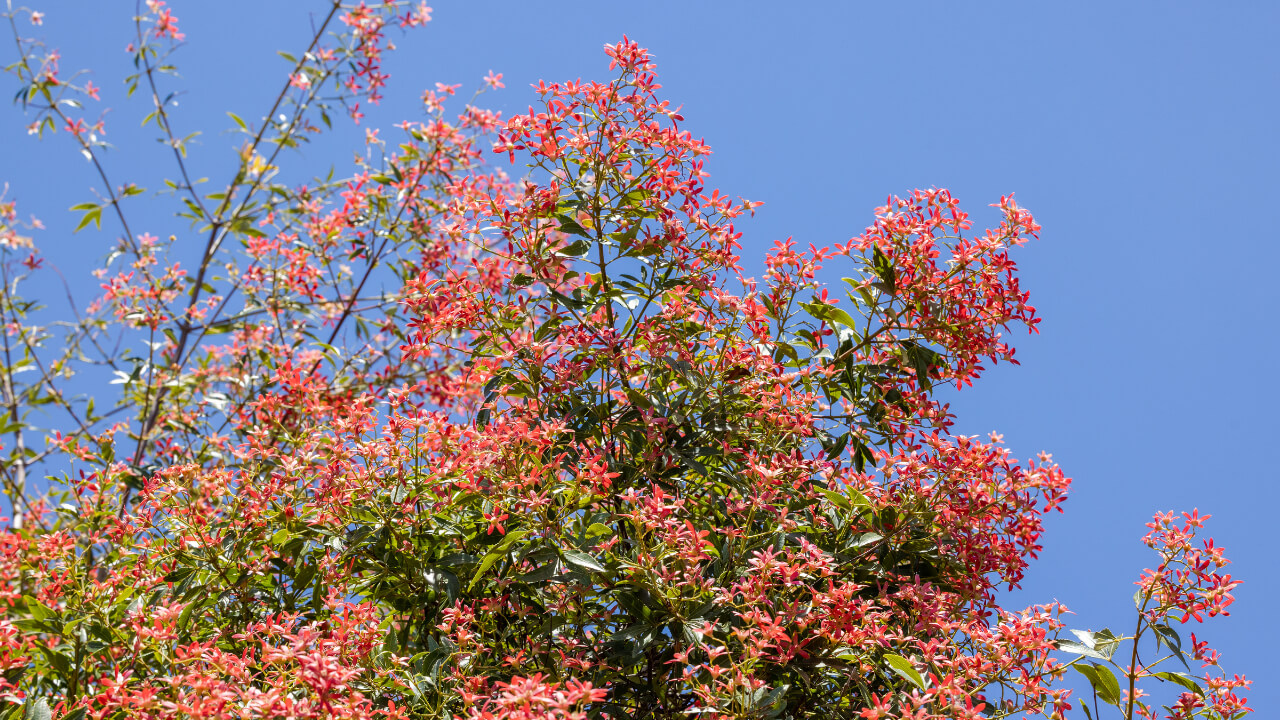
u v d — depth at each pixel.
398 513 3.23
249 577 3.46
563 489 3.11
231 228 6.66
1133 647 3.19
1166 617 3.20
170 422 5.52
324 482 3.21
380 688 3.05
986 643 2.98
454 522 3.37
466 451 3.09
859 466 4.00
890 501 3.41
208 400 5.64
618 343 3.60
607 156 3.65
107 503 4.46
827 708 3.27
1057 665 3.05
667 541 2.88
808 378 3.95
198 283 6.66
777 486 3.20
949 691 2.53
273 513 3.53
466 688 2.92
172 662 2.78
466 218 3.87
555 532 3.01
